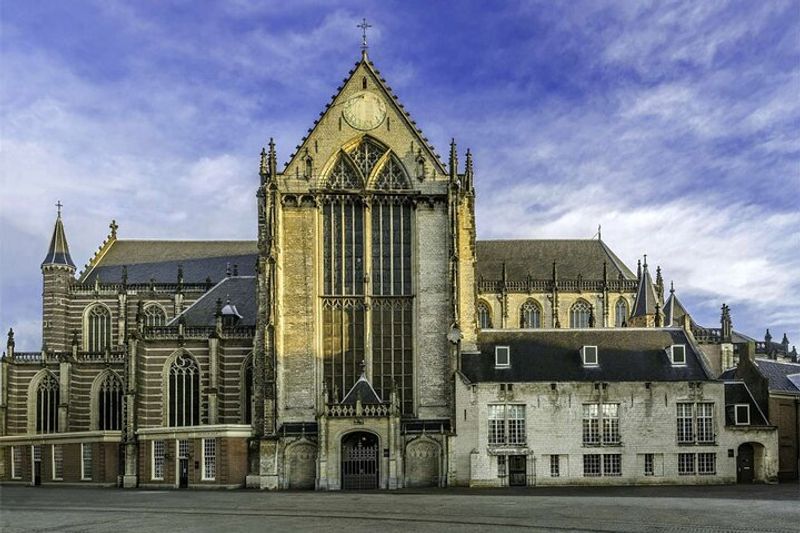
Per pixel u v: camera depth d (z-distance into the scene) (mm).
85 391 121938
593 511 53312
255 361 93375
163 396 106188
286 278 94688
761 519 47875
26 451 107875
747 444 89750
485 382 88562
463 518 49156
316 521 48469
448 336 91812
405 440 89250
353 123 97438
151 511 56500
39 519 51375
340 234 96125
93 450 102688
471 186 99125
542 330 95875
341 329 94688
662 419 88375
